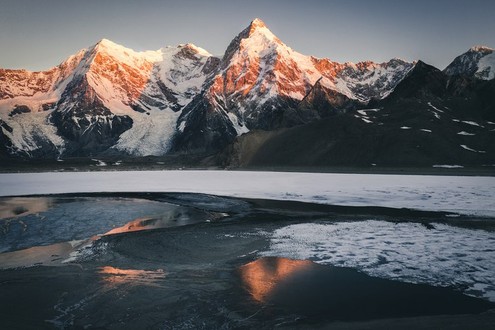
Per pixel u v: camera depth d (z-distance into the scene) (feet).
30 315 40.78
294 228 88.28
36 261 61.87
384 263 59.16
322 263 59.67
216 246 71.05
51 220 102.47
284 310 41.63
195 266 58.49
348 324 38.01
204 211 120.57
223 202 143.13
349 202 138.62
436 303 43.32
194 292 47.26
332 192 173.78
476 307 42.19
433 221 96.58
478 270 55.26
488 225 90.33
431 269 55.88
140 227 92.63
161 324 38.58
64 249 70.33
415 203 132.26
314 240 75.36
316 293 46.60
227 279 52.19
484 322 38.14
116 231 87.45
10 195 173.47
